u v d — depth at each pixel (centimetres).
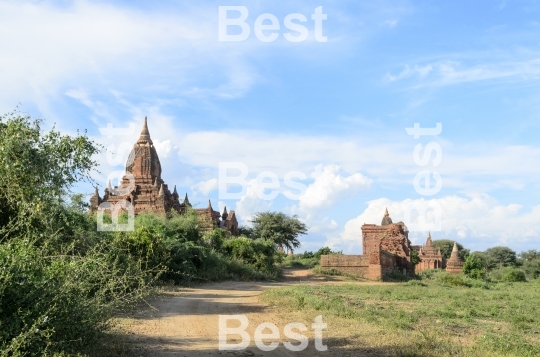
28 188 1003
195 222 4066
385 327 1264
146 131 5297
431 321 1479
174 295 2119
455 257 5816
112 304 923
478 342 1124
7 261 703
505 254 10931
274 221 7381
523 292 3172
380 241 4956
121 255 1720
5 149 977
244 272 3822
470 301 2244
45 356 643
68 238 1488
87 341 812
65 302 753
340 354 970
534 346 1120
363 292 2508
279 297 1948
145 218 3572
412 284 3703
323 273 4481
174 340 1073
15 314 661
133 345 987
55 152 1083
